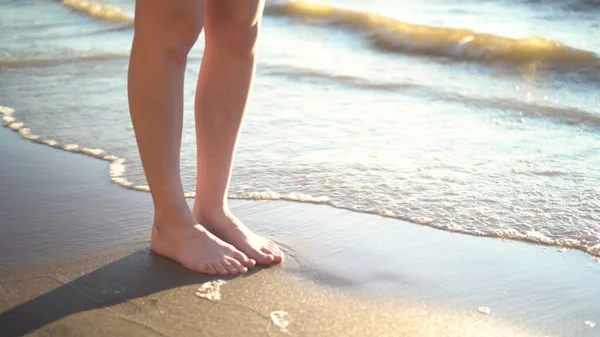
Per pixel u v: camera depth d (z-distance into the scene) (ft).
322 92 12.17
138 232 7.00
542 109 11.08
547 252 6.59
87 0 22.09
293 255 6.56
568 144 9.52
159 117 5.94
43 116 10.98
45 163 9.07
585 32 15.03
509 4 17.67
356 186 8.10
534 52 13.89
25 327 5.35
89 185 8.31
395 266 6.31
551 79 12.74
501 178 8.30
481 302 5.72
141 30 5.76
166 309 5.60
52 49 15.89
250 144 9.61
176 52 5.82
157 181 6.23
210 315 5.51
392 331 5.30
